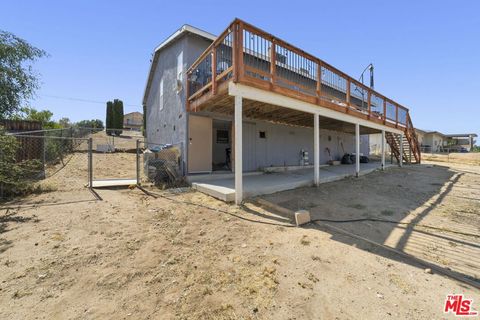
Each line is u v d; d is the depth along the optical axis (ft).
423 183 26.76
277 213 15.67
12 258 9.01
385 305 7.02
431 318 6.52
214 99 20.52
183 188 22.18
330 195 20.51
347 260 9.71
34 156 27.66
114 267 8.77
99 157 36.78
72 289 7.41
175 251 10.21
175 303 6.96
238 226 13.26
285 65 20.97
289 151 37.04
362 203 18.48
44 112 68.28
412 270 9.07
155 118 39.91
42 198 17.53
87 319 6.21
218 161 35.70
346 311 6.74
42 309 6.51
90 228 12.20
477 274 8.87
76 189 20.45
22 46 30.40
